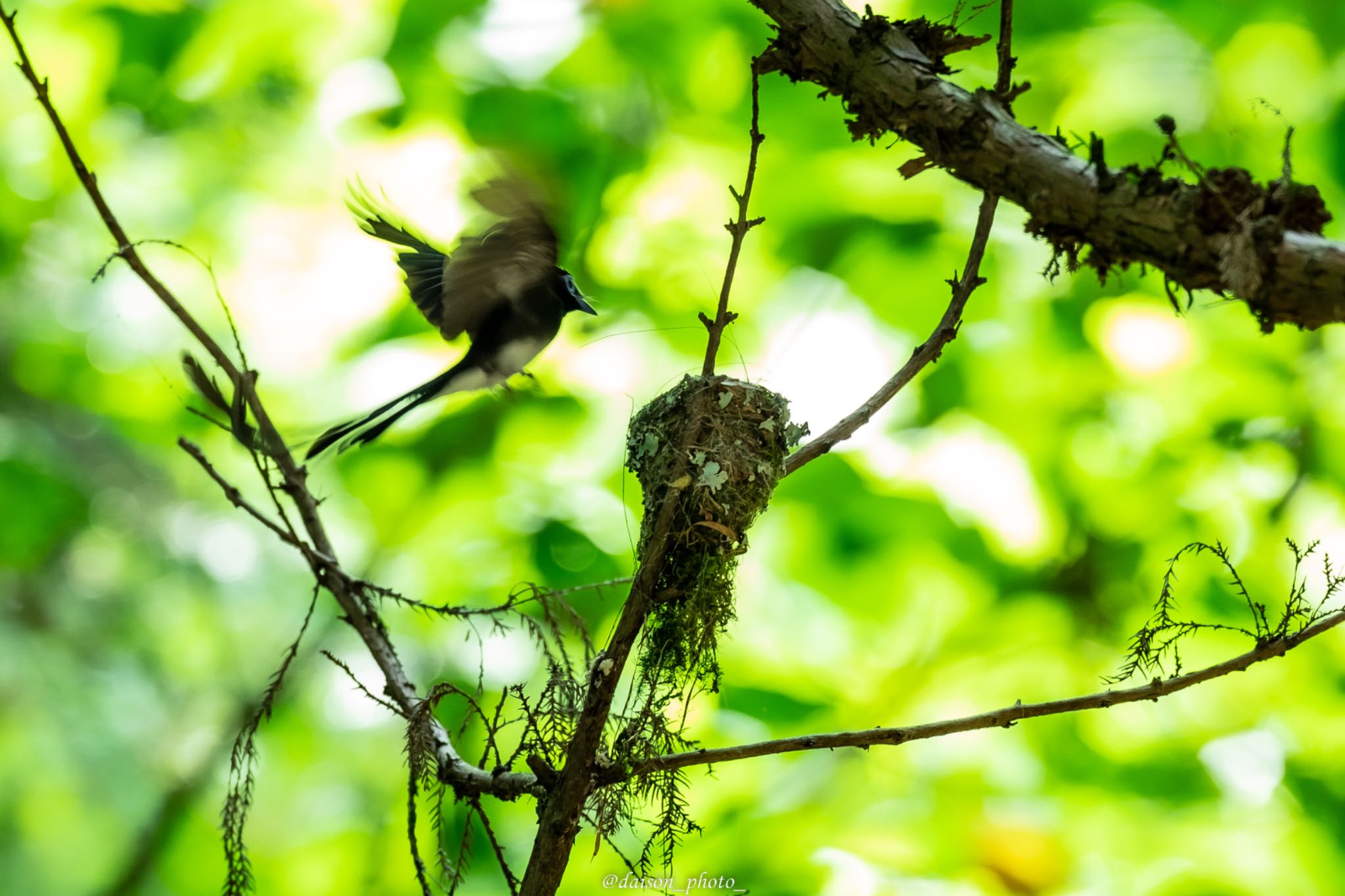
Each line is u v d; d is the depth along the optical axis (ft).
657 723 15.43
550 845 14.58
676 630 16.61
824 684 36.70
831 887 31.27
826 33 14.28
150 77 44.09
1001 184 13.46
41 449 52.70
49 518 48.75
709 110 40.81
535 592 17.66
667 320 40.14
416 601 17.85
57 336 50.34
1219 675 14.71
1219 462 40.96
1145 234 12.43
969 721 15.03
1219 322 41.52
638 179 40.45
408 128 41.04
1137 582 37.76
